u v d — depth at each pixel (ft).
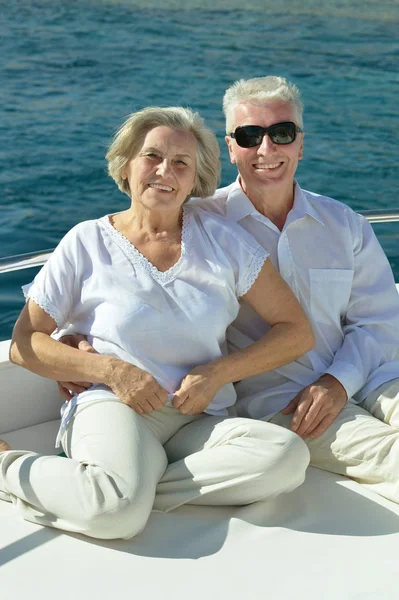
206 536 7.81
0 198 21.72
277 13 42.37
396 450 8.44
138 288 8.64
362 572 7.34
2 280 14.97
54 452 9.51
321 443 8.97
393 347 10.00
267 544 7.71
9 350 8.99
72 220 20.45
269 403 9.55
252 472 7.98
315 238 9.78
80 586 7.14
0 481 8.23
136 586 7.14
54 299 8.77
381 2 44.96
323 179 24.26
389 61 35.63
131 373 8.42
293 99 9.56
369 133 28.09
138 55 34.83
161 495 8.21
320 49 36.86
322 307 9.76
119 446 8.00
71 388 8.86
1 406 9.77
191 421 8.91
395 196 23.08
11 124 27.37
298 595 7.05
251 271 9.00
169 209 8.79
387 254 16.35
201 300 8.73
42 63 33.42
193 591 7.09
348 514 8.21
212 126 27.37
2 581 7.20
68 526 7.76
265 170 9.55
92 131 26.91
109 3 42.60
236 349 9.77
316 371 9.61
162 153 8.73
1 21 38.73
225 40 37.42
